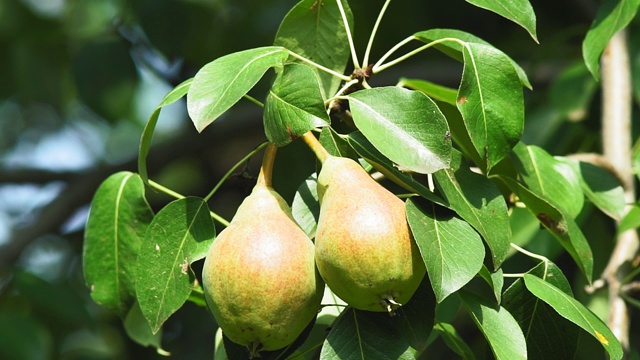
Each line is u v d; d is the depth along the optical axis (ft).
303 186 3.92
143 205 4.24
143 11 5.97
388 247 3.60
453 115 4.15
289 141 3.68
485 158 3.87
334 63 4.19
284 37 4.16
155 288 3.88
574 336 3.89
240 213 3.74
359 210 3.63
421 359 5.99
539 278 3.84
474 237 3.69
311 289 3.65
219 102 3.72
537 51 5.77
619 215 4.41
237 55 3.81
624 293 4.56
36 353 5.36
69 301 5.65
